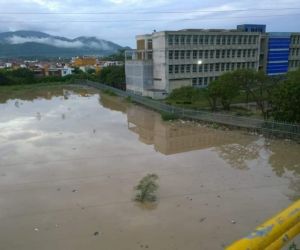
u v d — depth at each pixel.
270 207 17.33
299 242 10.10
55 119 42.25
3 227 15.80
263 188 19.81
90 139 32.03
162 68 58.72
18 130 35.91
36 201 18.52
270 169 23.09
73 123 39.69
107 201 18.33
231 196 18.73
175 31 57.03
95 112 47.53
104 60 175.12
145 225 15.72
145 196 18.45
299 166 23.56
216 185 20.34
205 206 17.52
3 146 29.64
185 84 59.78
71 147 29.20
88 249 13.91
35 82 86.50
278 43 68.06
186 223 15.81
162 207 17.50
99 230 15.38
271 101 35.56
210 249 13.70
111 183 20.89
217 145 29.39
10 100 61.06
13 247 14.18
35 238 14.84
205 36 60.06
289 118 30.25
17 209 17.61
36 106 53.31
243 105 47.16
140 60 61.81
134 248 13.89
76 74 95.00
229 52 63.12
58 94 68.81
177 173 22.52
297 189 19.62
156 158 26.03
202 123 37.69
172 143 30.45
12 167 24.14
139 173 22.62
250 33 64.06
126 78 69.25
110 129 36.44
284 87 31.25
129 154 27.12
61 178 21.89
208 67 61.62
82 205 17.91
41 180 21.61
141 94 62.69
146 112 47.16
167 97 54.78
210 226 15.49
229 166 23.86
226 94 40.97
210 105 44.88
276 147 27.92
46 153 27.47
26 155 26.98
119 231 15.25
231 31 62.50
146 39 63.22
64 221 16.27
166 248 13.83
